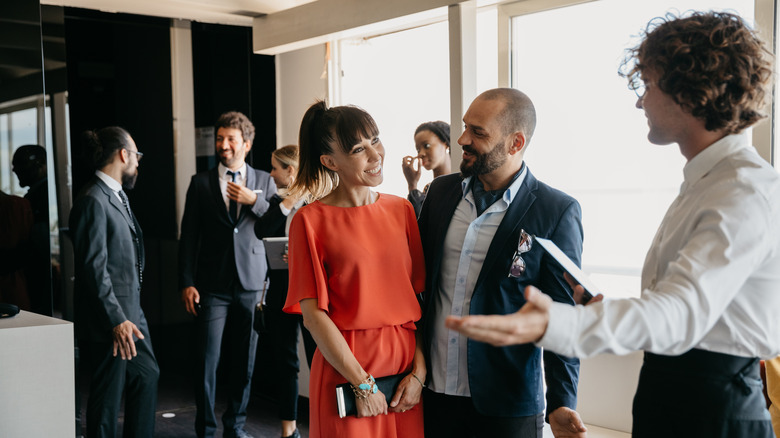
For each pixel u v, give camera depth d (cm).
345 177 204
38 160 340
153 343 527
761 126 269
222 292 395
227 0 398
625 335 100
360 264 197
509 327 96
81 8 425
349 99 437
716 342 120
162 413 441
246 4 400
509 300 197
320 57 447
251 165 480
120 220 336
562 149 352
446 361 205
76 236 318
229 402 393
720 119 118
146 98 489
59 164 395
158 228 507
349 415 191
